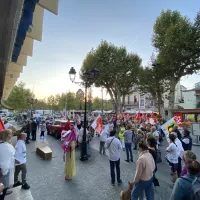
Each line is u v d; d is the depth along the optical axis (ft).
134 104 157.38
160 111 76.28
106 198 16.16
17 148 17.46
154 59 77.05
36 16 9.54
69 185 18.95
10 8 4.79
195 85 132.57
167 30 63.05
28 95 142.61
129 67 96.73
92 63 95.55
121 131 42.01
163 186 19.01
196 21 60.59
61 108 205.87
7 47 5.81
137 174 11.99
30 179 20.36
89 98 114.93
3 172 11.59
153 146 16.16
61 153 34.37
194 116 81.82
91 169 24.80
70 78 33.73
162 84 73.46
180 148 20.52
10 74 17.22
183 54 63.10
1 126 15.19
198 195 6.73
